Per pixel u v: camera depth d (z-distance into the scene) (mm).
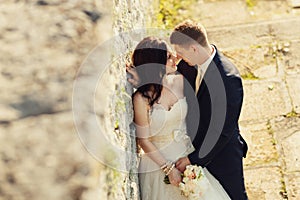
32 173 2107
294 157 4746
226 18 6152
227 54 5742
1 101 2295
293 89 5316
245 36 5918
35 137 2197
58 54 2494
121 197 2770
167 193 3721
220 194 3816
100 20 2705
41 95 2332
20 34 2551
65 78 2410
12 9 2652
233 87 3574
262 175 4625
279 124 5020
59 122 2254
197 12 6258
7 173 2104
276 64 5598
